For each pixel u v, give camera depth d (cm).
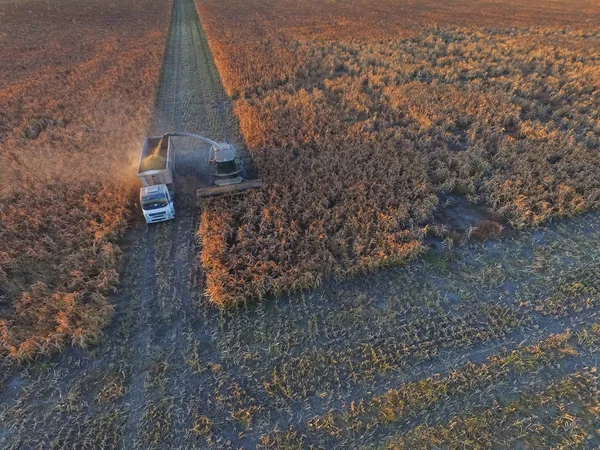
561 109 2658
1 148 2467
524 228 1733
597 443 1020
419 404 1123
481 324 1341
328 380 1202
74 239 1717
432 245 1683
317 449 1043
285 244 1638
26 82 3731
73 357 1306
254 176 2150
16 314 1423
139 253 1712
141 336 1366
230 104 3120
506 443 1028
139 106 3078
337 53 4106
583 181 1930
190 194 2053
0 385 1232
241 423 1114
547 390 1140
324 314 1409
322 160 2175
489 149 2280
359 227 1734
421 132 2458
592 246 1616
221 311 1417
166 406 1160
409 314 1391
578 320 1338
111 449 1073
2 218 1831
